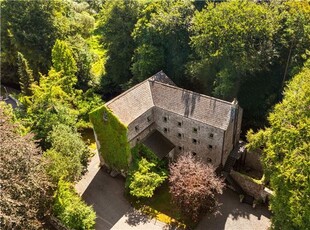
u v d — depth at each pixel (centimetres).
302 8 4691
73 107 5744
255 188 4319
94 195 4584
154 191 4603
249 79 5034
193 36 4969
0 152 3228
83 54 6706
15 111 5184
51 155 3959
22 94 5800
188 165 4172
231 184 4509
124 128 4297
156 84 4906
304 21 4547
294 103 3553
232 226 4072
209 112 4378
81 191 4647
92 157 5272
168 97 4728
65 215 3741
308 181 2902
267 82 5100
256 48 4734
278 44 4850
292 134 3238
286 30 4647
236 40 4519
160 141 4900
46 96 4822
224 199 4422
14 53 6656
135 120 4484
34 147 3653
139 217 4256
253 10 4581
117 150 4634
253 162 4800
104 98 6738
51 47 6531
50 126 4656
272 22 4634
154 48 5612
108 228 4112
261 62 4800
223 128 4212
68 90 5778
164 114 4722
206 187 3909
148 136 4884
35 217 3469
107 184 4769
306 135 3184
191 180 3959
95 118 4588
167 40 5578
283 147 3303
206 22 4794
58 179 3862
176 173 4119
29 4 6397
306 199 2875
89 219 3809
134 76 6094
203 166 4269
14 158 3262
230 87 4731
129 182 4481
